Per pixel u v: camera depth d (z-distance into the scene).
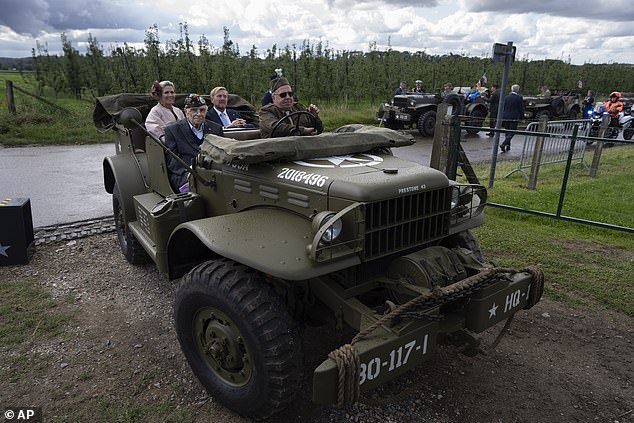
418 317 2.34
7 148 11.39
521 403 2.88
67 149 11.37
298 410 2.78
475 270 2.84
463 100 15.90
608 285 4.42
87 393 2.91
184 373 3.13
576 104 20.34
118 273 4.62
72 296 4.12
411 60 26.64
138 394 2.92
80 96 21.80
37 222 6.03
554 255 5.14
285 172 2.88
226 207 3.34
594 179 9.17
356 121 16.59
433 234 2.92
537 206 7.12
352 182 2.54
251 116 6.00
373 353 2.20
